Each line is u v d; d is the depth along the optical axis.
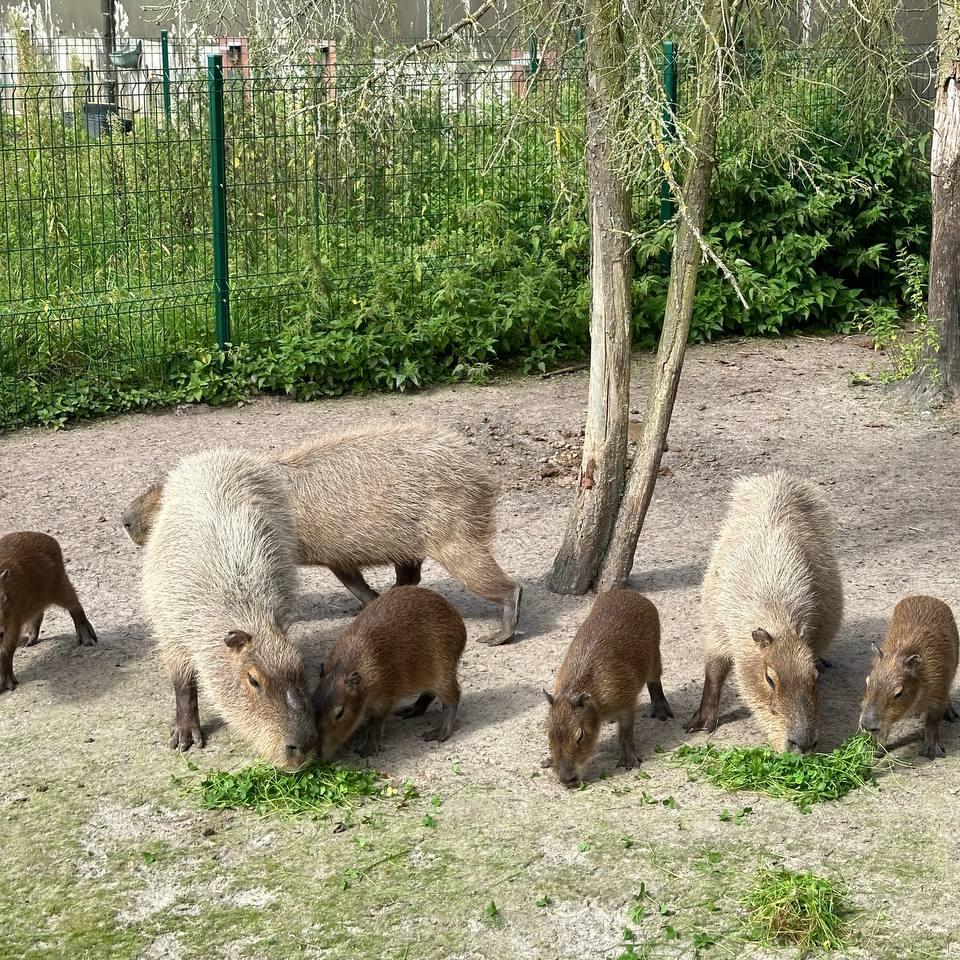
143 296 7.03
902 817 3.21
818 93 7.89
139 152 7.79
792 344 7.71
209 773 3.49
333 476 4.21
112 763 3.54
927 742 3.50
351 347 6.81
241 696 3.43
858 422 6.37
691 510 5.31
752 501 3.98
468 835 3.21
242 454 4.13
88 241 7.43
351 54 4.99
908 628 3.51
